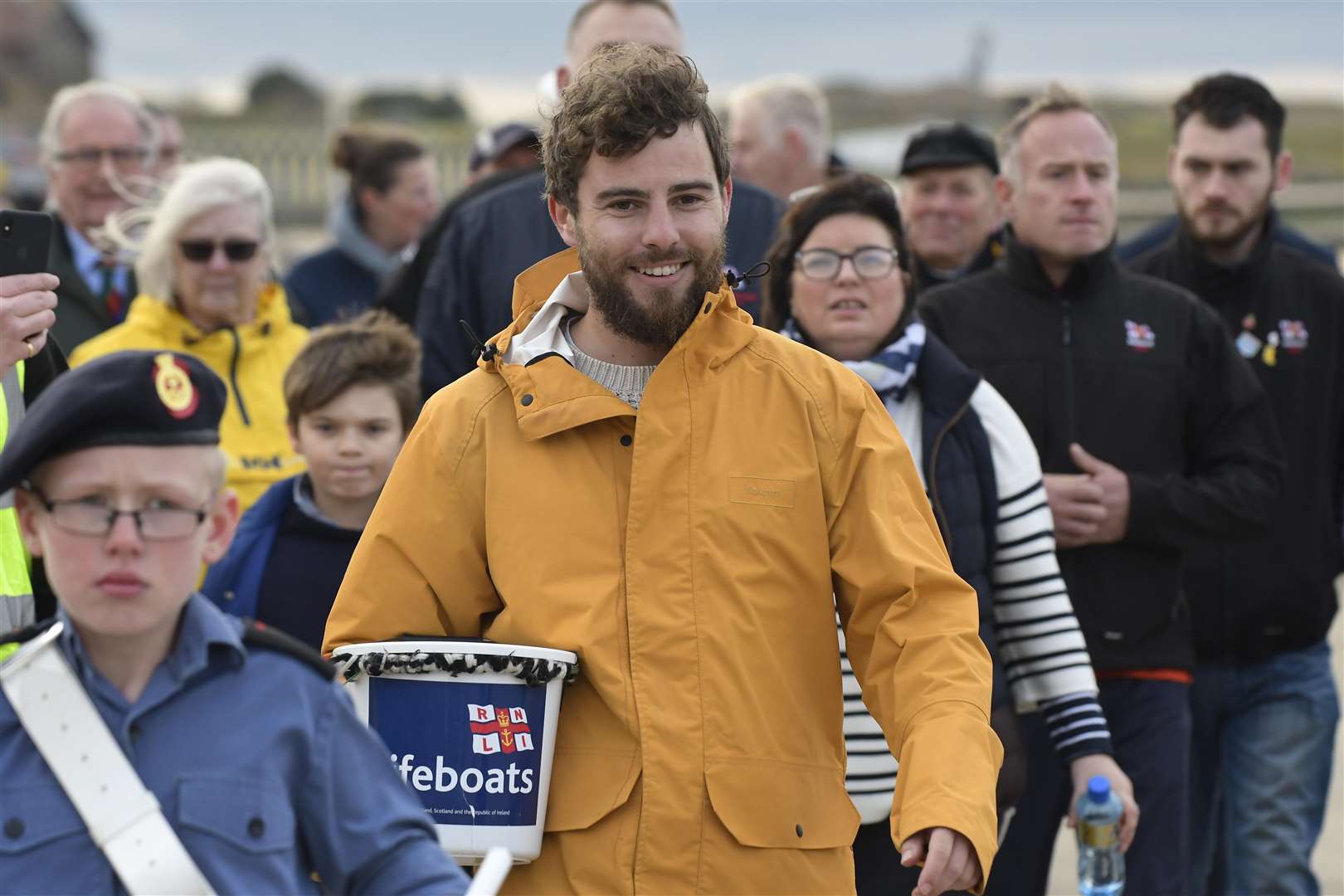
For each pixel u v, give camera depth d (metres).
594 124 3.91
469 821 3.88
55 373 5.07
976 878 3.76
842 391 4.09
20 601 4.55
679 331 4.01
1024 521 5.66
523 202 6.70
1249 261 7.51
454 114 66.69
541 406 3.98
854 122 66.38
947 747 3.83
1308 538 7.23
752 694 3.89
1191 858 7.28
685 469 3.96
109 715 3.11
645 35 7.13
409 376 6.13
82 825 3.06
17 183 32.53
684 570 3.91
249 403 7.24
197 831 3.07
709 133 4.00
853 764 5.26
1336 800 9.12
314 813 3.20
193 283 7.18
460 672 3.88
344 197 11.40
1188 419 6.64
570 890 3.91
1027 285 6.57
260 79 71.25
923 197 8.44
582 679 3.95
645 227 3.92
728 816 3.84
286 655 3.24
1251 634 7.12
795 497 3.98
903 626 3.99
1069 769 5.67
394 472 4.12
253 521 6.05
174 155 10.53
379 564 4.05
